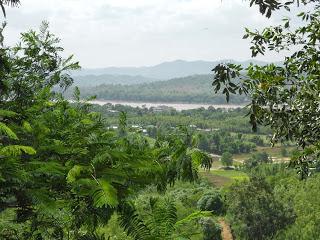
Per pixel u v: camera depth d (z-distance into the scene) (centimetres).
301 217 5331
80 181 328
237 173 13062
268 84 679
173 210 447
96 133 467
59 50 632
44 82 583
